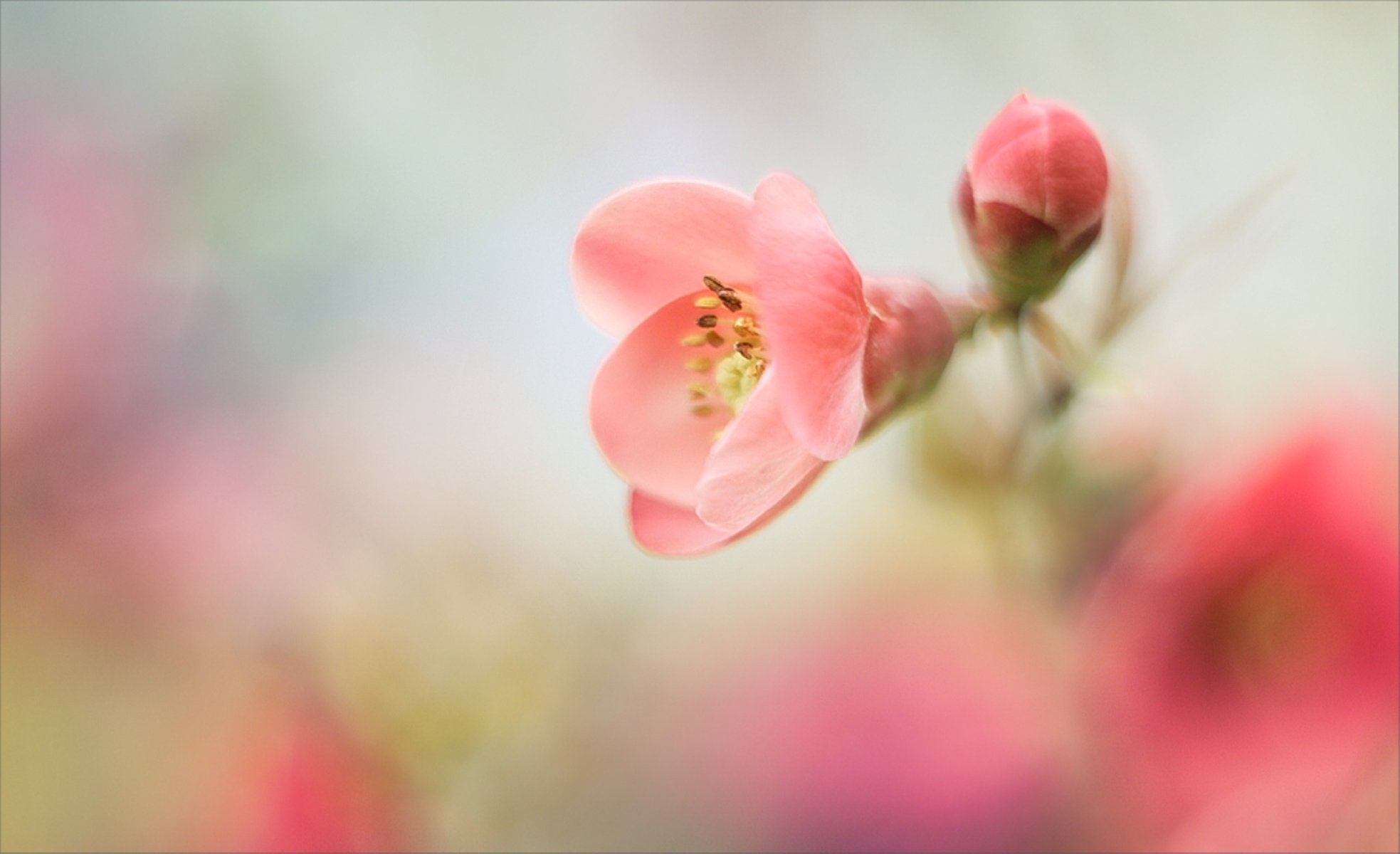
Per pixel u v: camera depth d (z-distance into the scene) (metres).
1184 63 0.56
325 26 0.58
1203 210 0.54
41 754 0.43
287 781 0.40
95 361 0.46
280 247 0.52
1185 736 0.36
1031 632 0.40
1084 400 0.38
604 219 0.33
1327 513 0.36
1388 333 0.51
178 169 0.51
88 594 0.44
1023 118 0.34
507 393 0.55
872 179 0.60
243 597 0.44
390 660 0.41
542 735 0.41
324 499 0.46
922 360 0.34
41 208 0.47
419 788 0.41
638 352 0.34
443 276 0.57
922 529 0.43
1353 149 0.55
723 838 0.41
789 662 0.42
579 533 0.47
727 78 0.61
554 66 0.61
